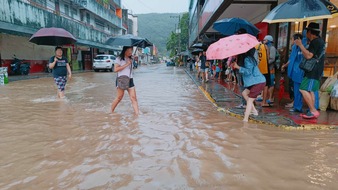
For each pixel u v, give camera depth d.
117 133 4.44
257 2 8.83
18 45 19.45
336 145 3.76
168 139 4.11
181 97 8.68
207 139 4.09
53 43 9.07
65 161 3.27
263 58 6.10
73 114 5.96
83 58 31.72
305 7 4.52
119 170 3.01
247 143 3.88
